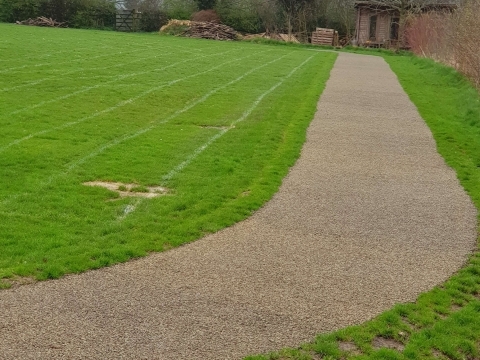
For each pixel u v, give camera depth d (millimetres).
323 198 8039
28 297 5020
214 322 4754
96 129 11547
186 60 24891
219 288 5336
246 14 46312
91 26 46031
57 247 6043
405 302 5215
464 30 20250
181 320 4762
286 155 10211
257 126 12516
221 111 14211
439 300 5266
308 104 15617
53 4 45156
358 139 11914
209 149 10398
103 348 4336
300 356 4328
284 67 24672
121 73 19703
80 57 23047
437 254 6320
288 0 46469
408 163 10219
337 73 23484
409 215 7527
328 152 10703
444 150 11266
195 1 47531
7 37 28484
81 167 8961
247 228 6836
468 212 7750
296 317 4887
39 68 19328
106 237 6340
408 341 4590
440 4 38125
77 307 4895
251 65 24656
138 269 5660
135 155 9781
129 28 46375
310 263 5945
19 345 4324
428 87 20453
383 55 36125
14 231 6379
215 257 6004
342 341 4562
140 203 7492
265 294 5258
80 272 5531
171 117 13234
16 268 5488
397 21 43969
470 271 5930
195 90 17188
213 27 42250
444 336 4656
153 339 4477
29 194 7586
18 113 12539
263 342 4500
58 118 12367
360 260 6074
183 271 5656
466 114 15125
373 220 7273
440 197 8359
